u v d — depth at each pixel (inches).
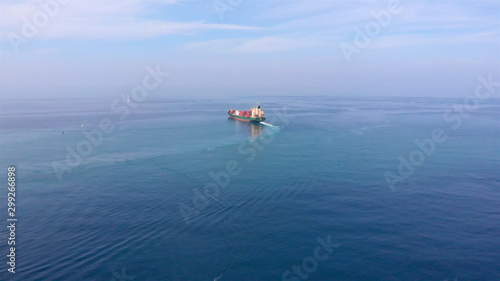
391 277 1590.8
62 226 2006.6
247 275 1588.3
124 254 1726.1
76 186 2674.7
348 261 1702.8
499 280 1567.4
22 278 1530.5
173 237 1898.4
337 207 2336.4
